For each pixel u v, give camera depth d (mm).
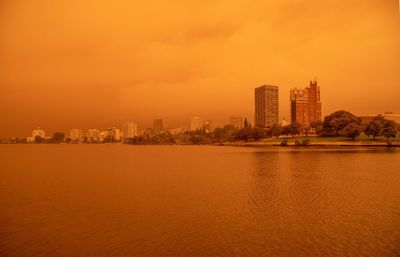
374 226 31438
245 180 62062
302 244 27125
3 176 73250
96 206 41281
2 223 34188
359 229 30562
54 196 48312
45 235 30328
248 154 139125
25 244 28266
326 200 42844
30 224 33781
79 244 28047
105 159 127688
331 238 28344
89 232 30922
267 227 31531
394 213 36062
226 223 33094
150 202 43219
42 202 44031
